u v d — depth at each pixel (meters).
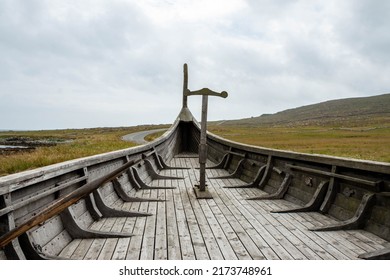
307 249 3.49
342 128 103.88
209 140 12.98
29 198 2.92
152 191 6.51
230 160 9.55
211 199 5.82
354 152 28.03
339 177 4.48
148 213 4.76
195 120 14.58
